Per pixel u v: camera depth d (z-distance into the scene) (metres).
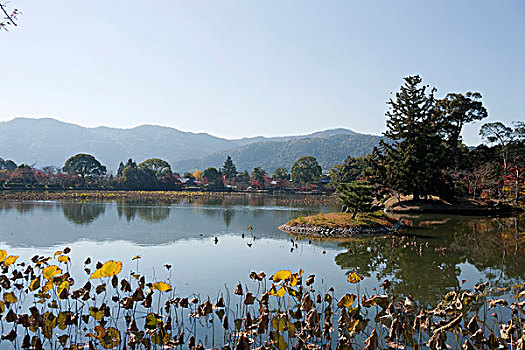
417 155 39.19
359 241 21.70
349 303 7.59
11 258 9.47
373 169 40.34
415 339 8.08
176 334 8.38
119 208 40.59
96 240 20.70
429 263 16.16
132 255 16.89
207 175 102.25
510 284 12.97
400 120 40.50
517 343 7.04
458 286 12.66
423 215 36.75
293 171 109.81
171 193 73.62
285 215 36.28
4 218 29.67
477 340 7.61
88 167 90.56
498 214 37.47
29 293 10.84
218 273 13.81
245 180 114.56
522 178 43.53
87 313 9.42
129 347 7.51
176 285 12.22
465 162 53.78
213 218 32.72
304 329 7.84
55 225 26.27
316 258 16.78
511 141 52.91
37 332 8.27
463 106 51.97
